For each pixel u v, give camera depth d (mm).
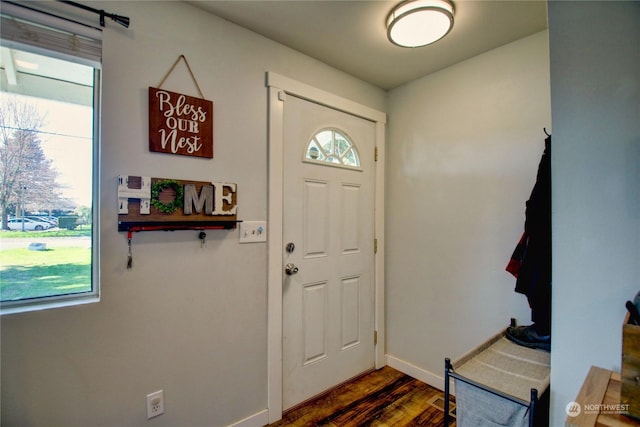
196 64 1509
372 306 2387
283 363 1860
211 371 1567
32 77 1254
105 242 1278
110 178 1285
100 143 1274
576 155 1077
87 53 1230
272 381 1780
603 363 1030
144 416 1378
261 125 1742
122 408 1325
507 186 1816
